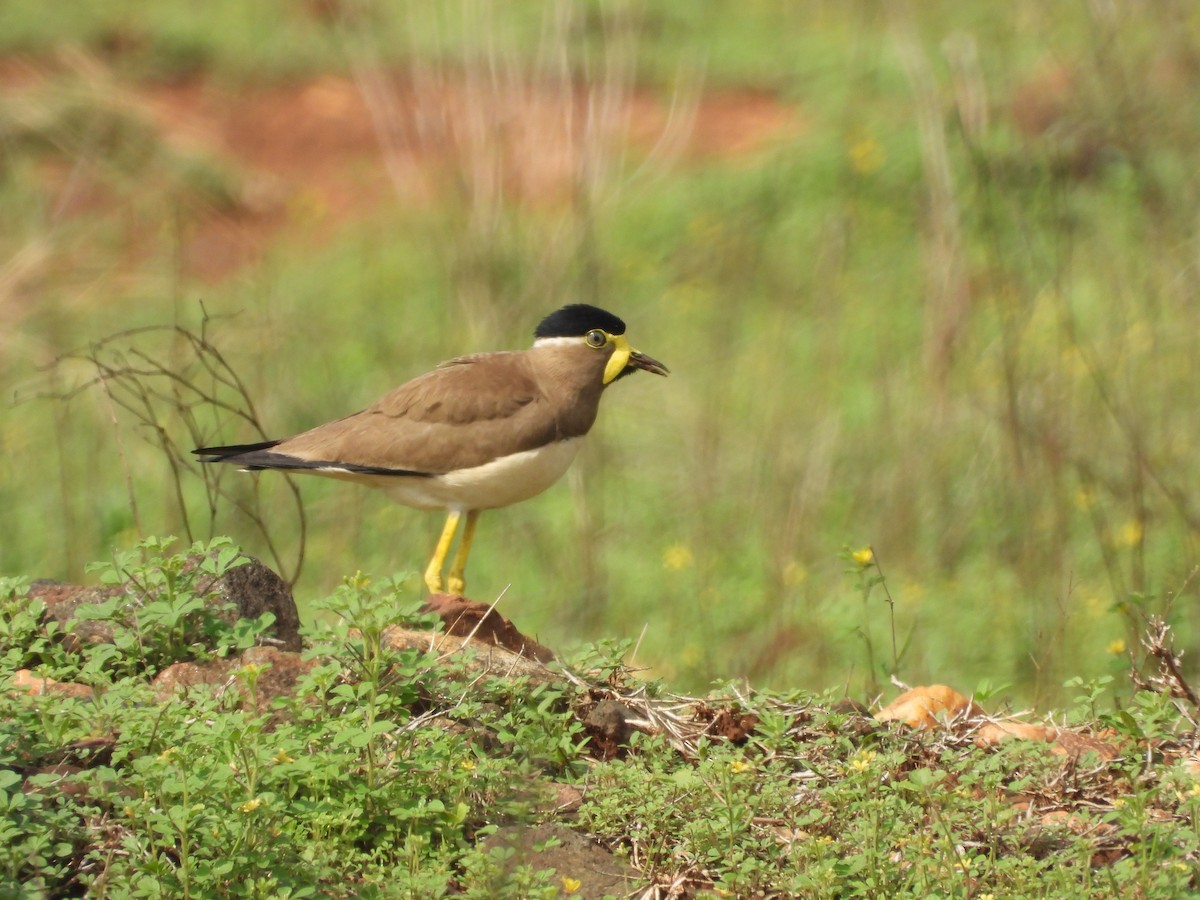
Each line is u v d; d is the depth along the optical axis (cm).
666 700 784
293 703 658
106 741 664
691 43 2489
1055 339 1561
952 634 1263
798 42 2445
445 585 1031
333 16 2570
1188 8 1752
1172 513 1348
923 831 641
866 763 645
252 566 806
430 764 643
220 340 1714
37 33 2538
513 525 1492
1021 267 1565
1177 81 1667
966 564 1379
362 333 1809
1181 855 618
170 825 587
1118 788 698
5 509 1517
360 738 624
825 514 1449
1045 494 1388
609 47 1722
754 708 759
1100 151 1752
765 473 1474
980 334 1597
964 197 1797
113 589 794
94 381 1064
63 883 596
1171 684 798
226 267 2045
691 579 1367
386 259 1977
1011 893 596
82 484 1563
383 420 1005
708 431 1523
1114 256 1620
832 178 2005
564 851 641
